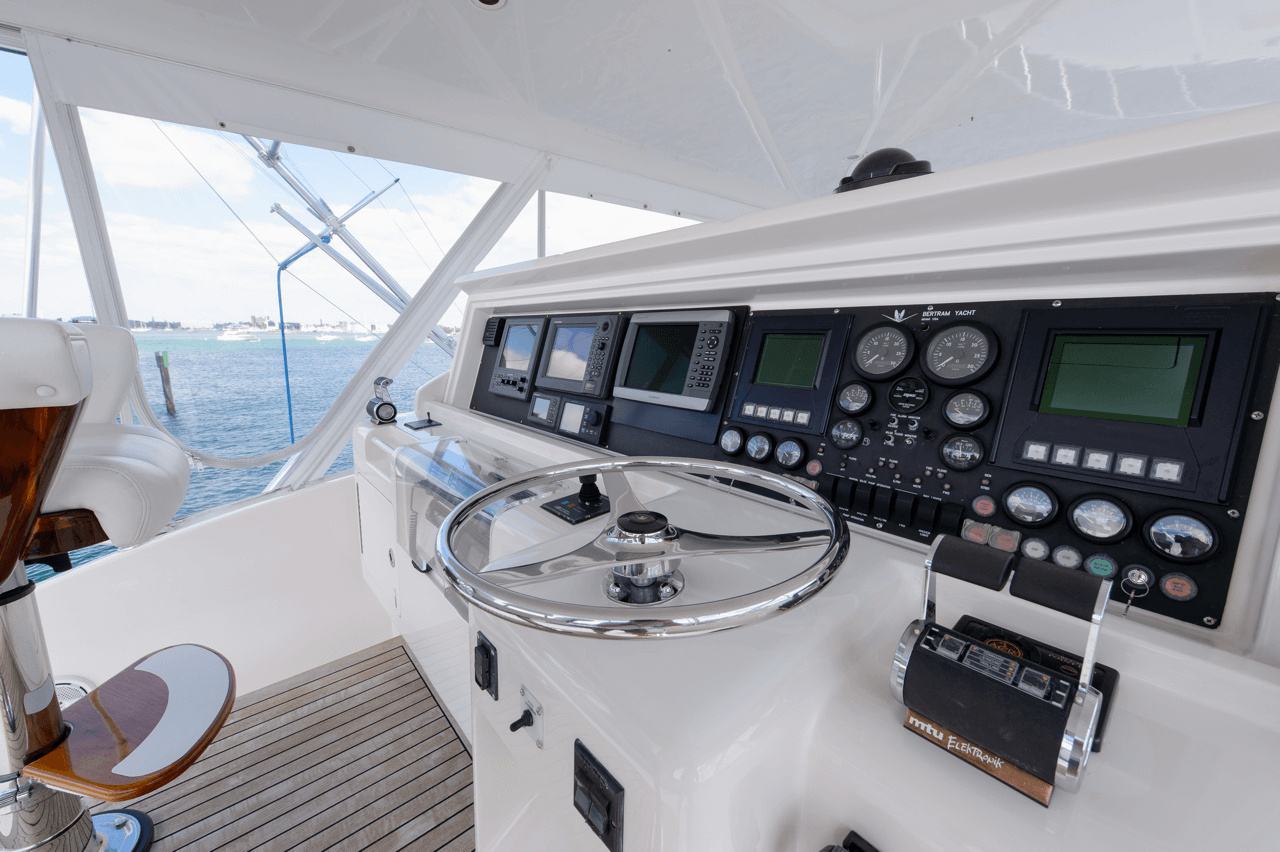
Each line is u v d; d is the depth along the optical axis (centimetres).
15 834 106
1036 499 63
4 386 70
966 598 59
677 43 202
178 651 141
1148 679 49
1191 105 261
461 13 181
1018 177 56
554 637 50
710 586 53
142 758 106
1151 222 53
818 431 84
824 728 47
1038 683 41
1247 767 41
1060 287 67
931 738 45
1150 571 55
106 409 153
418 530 137
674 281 109
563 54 208
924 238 71
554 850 69
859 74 229
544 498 90
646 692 42
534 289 152
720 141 300
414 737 152
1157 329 59
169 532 183
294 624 203
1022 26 197
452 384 192
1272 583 48
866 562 63
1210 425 54
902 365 77
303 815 129
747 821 42
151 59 199
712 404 102
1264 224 48
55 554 112
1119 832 36
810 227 78
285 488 214
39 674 104
